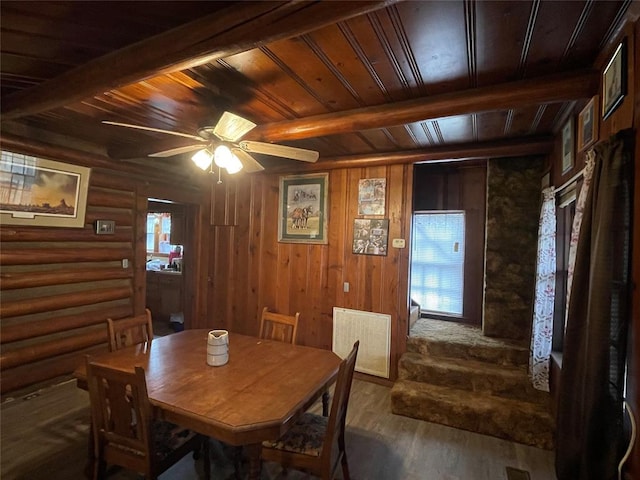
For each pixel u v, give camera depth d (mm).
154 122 2873
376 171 3906
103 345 3777
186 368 2189
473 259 4266
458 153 3416
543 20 1494
